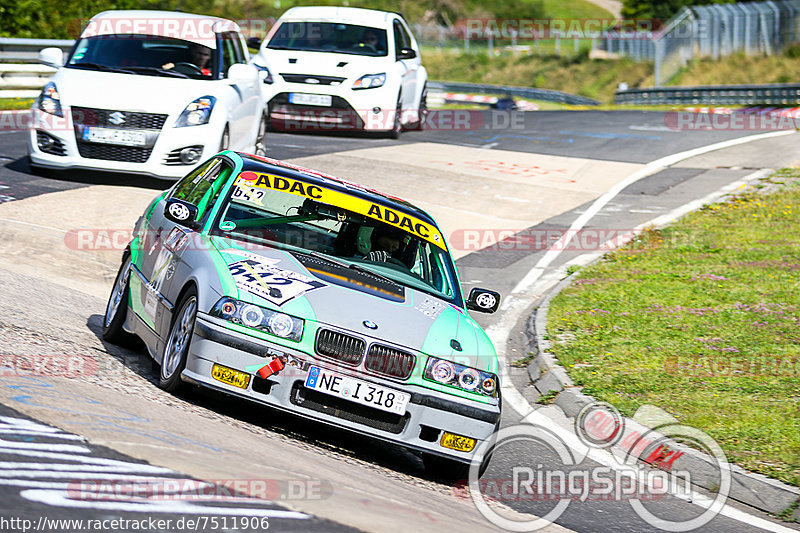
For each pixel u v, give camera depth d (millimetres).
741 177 67125
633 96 140875
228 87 47875
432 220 26891
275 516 13594
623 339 35438
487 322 38219
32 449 14320
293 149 63031
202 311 20641
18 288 29641
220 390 20328
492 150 72125
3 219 37969
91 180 46781
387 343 20734
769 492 23469
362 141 70750
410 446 20812
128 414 18031
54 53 46844
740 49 177500
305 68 69500
